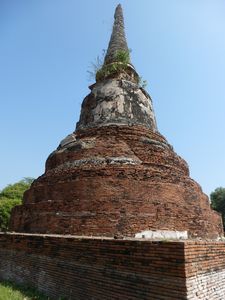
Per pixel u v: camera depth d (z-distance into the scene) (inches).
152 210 398.6
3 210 1237.1
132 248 261.6
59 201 434.9
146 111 616.7
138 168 435.8
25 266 385.7
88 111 628.1
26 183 1571.1
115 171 430.0
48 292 330.3
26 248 395.2
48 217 429.7
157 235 382.6
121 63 686.5
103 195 410.3
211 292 262.1
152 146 518.0
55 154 552.4
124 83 622.8
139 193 412.5
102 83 650.2
